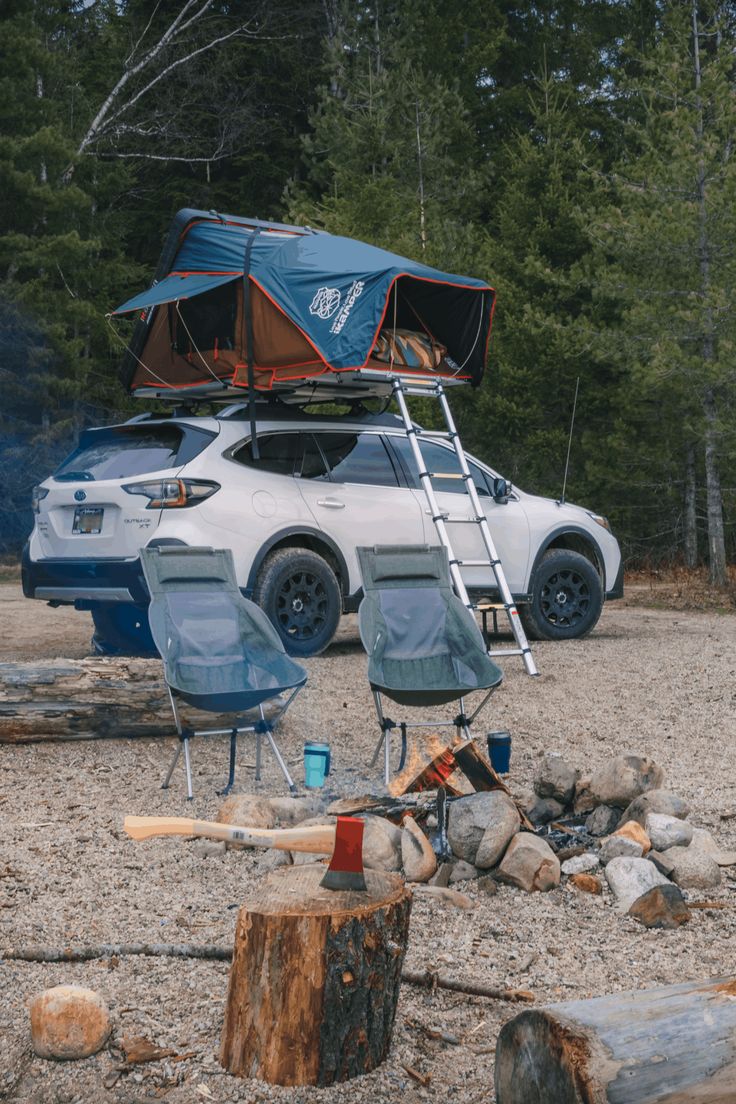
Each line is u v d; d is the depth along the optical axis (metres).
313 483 8.44
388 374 8.59
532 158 18.41
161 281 9.18
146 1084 2.52
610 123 23.92
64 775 5.30
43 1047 2.61
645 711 6.81
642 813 4.20
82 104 23.48
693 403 15.31
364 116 21.27
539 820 4.36
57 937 3.31
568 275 17.08
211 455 7.93
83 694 5.90
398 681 5.29
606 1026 2.11
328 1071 2.52
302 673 5.21
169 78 26.84
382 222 17.39
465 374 9.43
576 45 26.77
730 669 8.23
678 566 17.73
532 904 3.67
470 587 9.11
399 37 24.47
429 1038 2.76
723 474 17.14
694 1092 2.06
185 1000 2.90
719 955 3.25
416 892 3.71
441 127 22.52
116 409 22.05
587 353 16.86
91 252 21.47
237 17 27.39
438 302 9.52
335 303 8.26
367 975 2.54
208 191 26.91
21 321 19.23
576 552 9.92
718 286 14.23
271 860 4.00
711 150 14.70
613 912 3.60
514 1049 2.22
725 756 5.68
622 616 11.95
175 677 4.91
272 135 27.31
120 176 23.20
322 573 8.32
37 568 8.03
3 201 19.89
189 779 4.95
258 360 8.70
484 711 6.84
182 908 3.57
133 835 2.61
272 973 2.51
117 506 7.65
